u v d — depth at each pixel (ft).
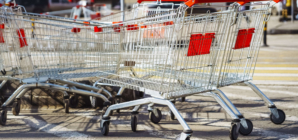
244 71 13.53
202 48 11.18
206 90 11.79
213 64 11.76
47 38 14.24
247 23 12.79
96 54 14.17
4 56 14.60
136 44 12.41
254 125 13.47
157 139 11.86
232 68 13.00
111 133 12.57
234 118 11.42
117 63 13.43
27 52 13.67
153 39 11.73
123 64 13.21
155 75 12.19
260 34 13.30
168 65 11.34
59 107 16.48
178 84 11.50
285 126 13.25
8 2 14.55
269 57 33.96
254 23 13.08
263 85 21.79
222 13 10.89
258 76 24.54
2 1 14.15
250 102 17.57
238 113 11.84
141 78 12.30
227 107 11.57
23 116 14.88
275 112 13.42
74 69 14.60
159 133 12.56
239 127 11.62
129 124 13.79
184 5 9.85
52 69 14.40
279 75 24.85
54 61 14.44
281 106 16.37
